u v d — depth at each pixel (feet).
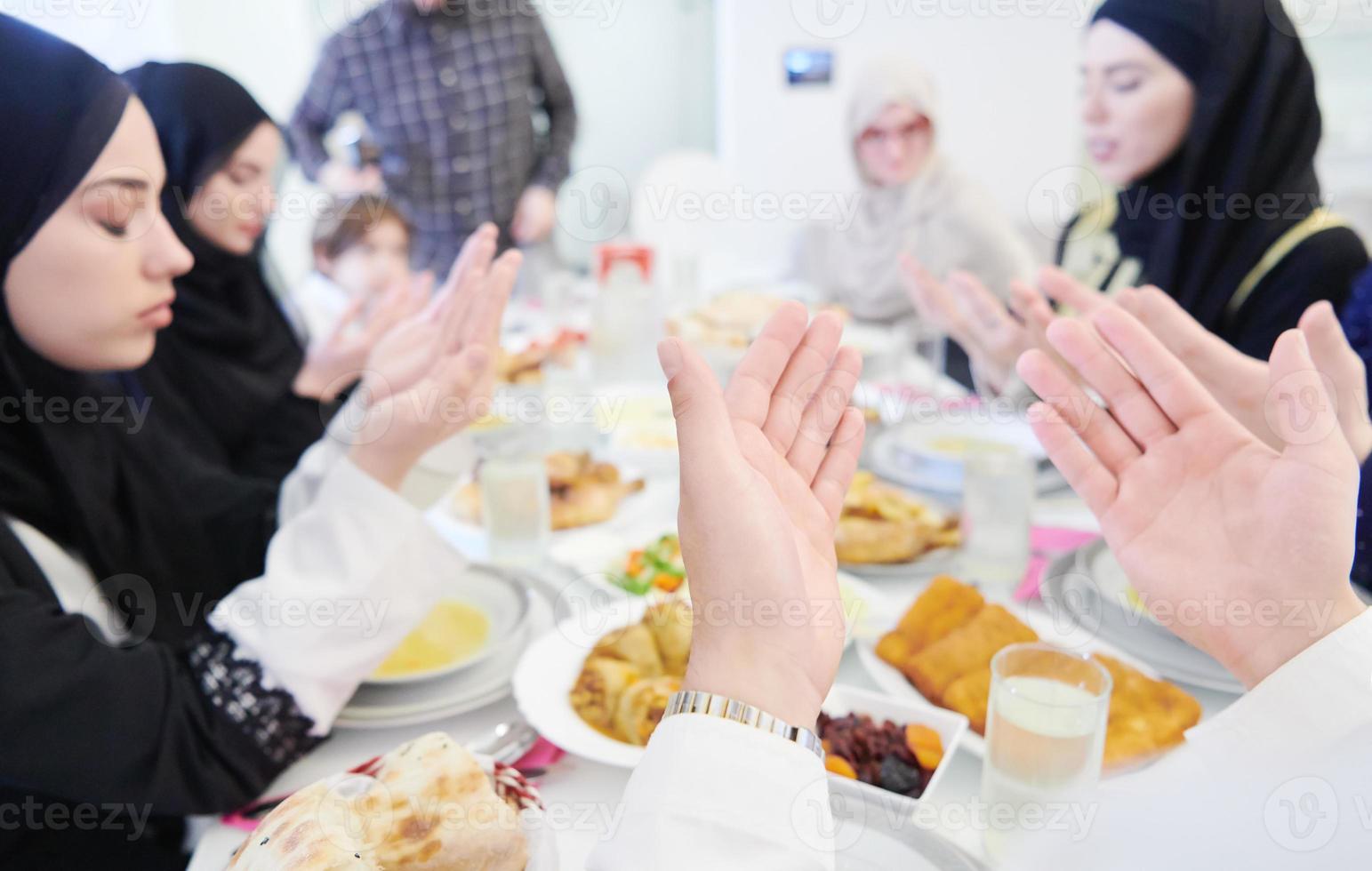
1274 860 1.38
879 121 6.51
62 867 2.00
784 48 10.82
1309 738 1.36
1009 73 10.39
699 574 1.28
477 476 3.19
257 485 3.10
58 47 1.93
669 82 12.34
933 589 2.36
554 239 7.73
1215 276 3.82
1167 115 3.89
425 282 4.20
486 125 7.15
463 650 2.33
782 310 1.59
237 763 1.86
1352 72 8.63
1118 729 1.91
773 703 1.20
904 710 1.93
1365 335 2.97
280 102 10.69
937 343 4.57
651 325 4.54
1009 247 6.33
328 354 4.06
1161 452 1.65
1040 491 3.25
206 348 3.84
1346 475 1.44
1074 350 1.74
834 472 1.56
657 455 3.51
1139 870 1.47
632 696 1.95
